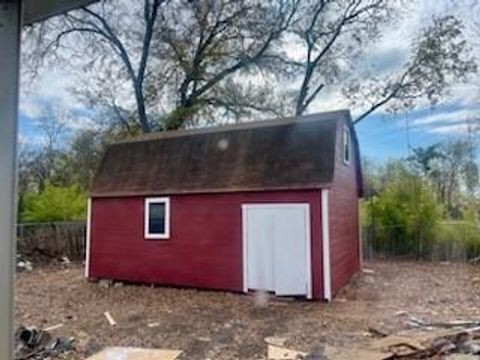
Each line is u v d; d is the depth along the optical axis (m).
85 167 18.27
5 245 0.93
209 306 8.99
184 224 10.97
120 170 12.55
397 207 16.06
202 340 6.63
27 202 15.20
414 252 15.78
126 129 17.25
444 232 15.43
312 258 9.57
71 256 15.73
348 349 5.85
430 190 15.83
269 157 10.65
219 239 10.52
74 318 8.02
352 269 12.50
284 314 8.23
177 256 10.98
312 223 9.65
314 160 10.12
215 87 17.23
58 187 16.33
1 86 0.97
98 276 11.90
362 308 8.64
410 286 10.93
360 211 15.61
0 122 0.96
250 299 9.63
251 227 10.17
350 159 12.96
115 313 8.40
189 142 12.14
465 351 5.62
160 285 11.10
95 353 5.96
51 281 11.98
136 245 11.54
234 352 6.06
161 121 17.03
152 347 6.28
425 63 14.48
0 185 0.94
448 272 12.98
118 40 14.06
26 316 8.10
